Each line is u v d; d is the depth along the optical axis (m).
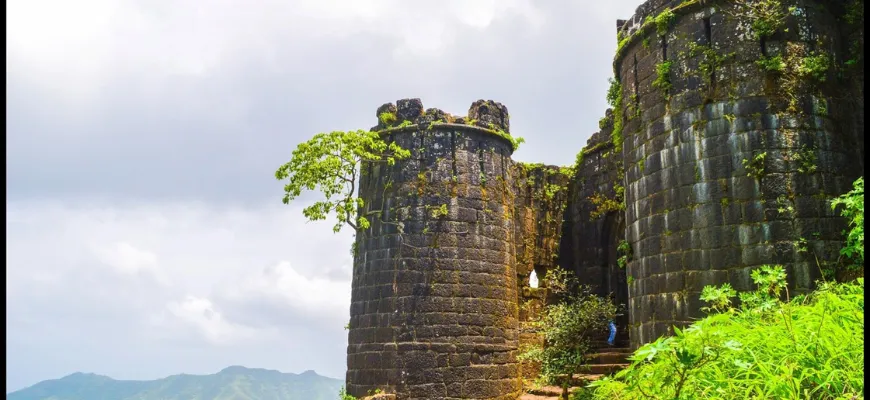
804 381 4.89
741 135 13.99
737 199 13.78
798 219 13.40
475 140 21.61
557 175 25.42
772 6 14.39
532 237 24.36
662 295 14.47
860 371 4.55
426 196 20.66
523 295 23.50
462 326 20.00
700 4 14.91
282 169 19.28
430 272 20.12
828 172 13.75
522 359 20.20
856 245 9.38
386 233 20.75
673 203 14.56
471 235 20.77
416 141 21.20
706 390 4.75
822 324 5.16
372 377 19.86
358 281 21.17
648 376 5.08
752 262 13.41
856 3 14.84
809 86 14.13
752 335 5.26
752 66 14.23
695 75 14.72
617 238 23.56
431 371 19.44
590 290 23.69
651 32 15.74
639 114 15.82
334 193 19.34
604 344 21.31
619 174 23.25
